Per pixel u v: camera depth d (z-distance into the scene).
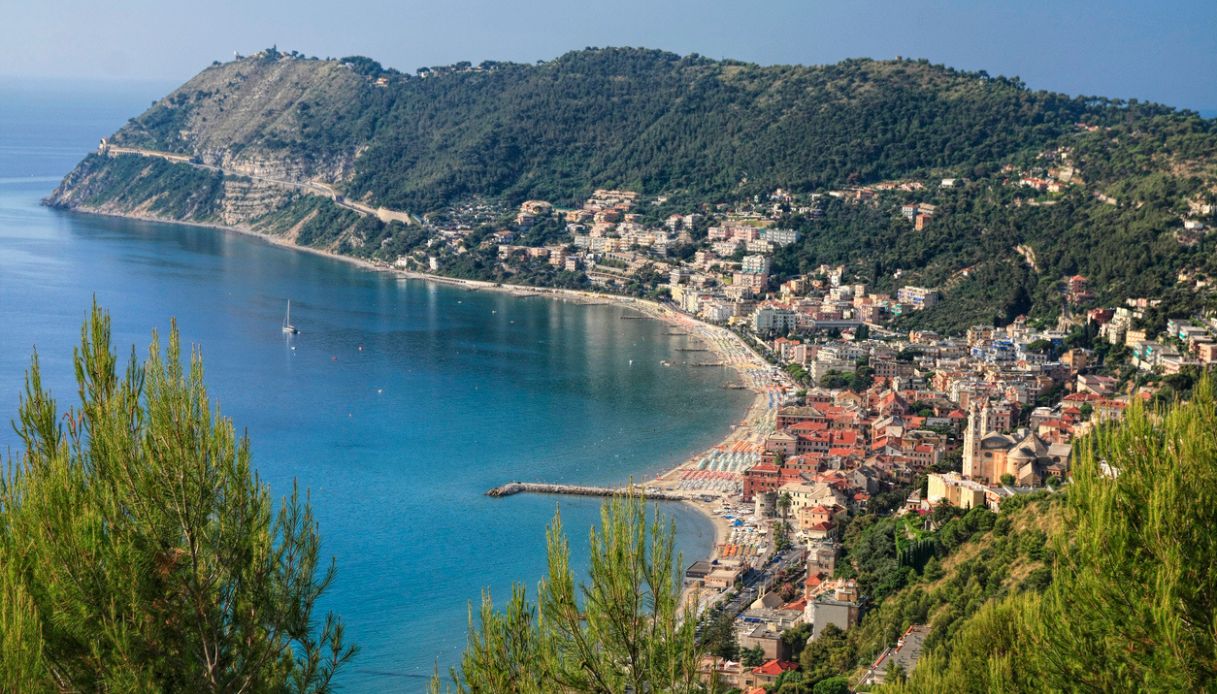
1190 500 61.53
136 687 50.69
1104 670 62.03
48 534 51.56
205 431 56.31
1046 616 68.19
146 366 57.22
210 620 55.03
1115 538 62.25
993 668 79.94
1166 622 58.00
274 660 56.94
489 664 60.47
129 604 52.50
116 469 54.94
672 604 56.84
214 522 56.16
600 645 56.59
